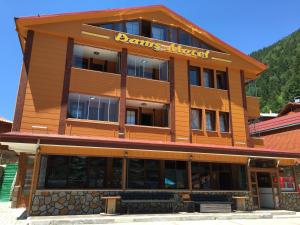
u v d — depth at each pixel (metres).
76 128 18.05
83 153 15.68
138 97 20.22
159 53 21.67
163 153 17.41
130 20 21.70
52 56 18.72
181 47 22.28
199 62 22.94
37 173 14.93
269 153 19.94
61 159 16.66
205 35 23.70
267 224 14.34
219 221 15.02
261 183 22.20
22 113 17.22
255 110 24.34
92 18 20.41
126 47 20.81
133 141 16.33
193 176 19.72
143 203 16.83
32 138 14.38
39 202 14.82
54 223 12.77
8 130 33.56
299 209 21.66
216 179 20.36
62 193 15.41
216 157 18.88
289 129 29.48
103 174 17.56
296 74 94.81
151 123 22.17
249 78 25.58
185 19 23.28
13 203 18.69
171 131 20.50
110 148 15.73
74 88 18.69
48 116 17.66
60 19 19.25
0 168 25.17
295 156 20.84
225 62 23.64
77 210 15.45
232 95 23.47
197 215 15.56
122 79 20.12
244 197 18.36
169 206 17.42
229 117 22.89
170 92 21.31
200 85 22.66
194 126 21.67
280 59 131.00
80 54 21.03
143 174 18.38
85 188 16.52
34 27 18.62
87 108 19.12
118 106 19.69
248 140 22.95
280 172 22.48
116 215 14.88
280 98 91.88
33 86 17.83
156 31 22.44
